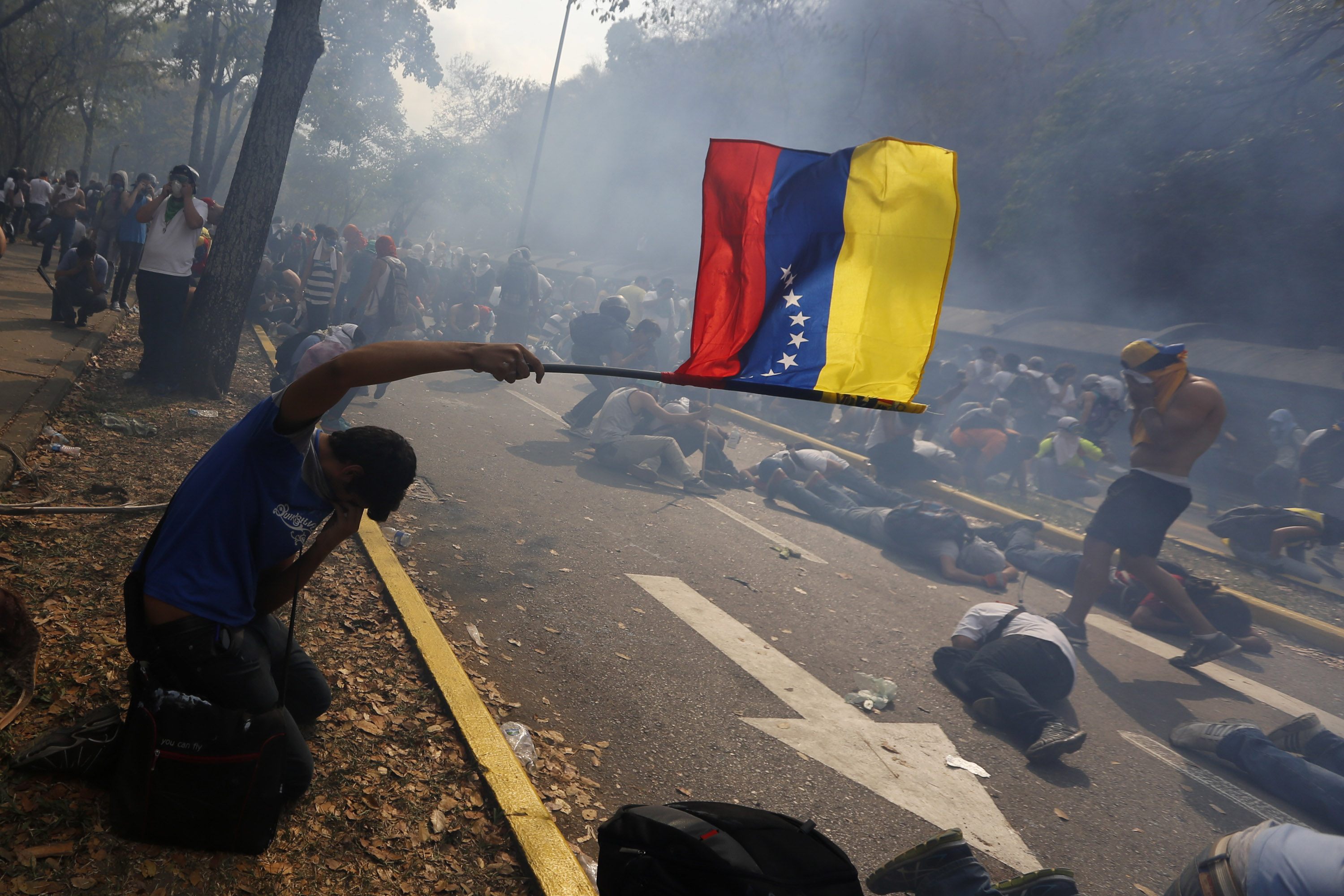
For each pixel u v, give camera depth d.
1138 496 5.82
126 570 4.12
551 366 2.29
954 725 4.57
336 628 4.09
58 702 3.00
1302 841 2.44
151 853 2.47
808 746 4.08
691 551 6.80
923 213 2.58
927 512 7.61
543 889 2.65
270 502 2.46
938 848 2.80
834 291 2.66
